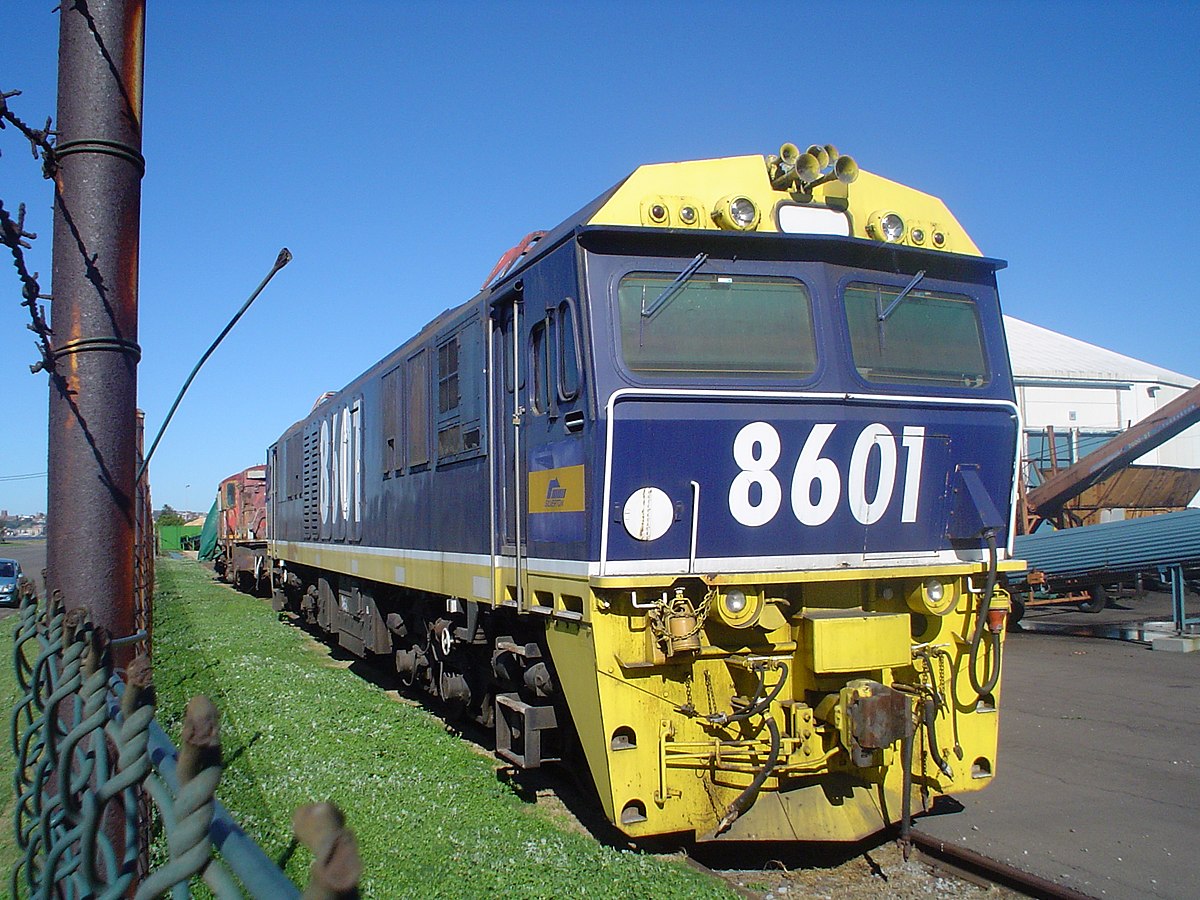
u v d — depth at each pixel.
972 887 5.49
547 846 5.97
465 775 7.70
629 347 5.82
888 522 6.20
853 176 6.15
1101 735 9.03
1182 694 10.95
